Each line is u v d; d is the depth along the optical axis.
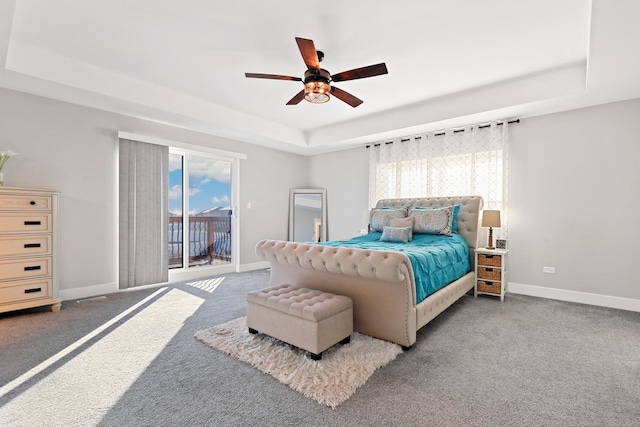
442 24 2.43
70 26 2.49
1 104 3.19
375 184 5.32
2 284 2.90
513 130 4.04
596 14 1.92
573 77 3.16
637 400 1.71
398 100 4.07
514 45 2.72
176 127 4.54
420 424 1.51
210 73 3.34
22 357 2.17
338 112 4.59
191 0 2.17
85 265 3.74
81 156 3.71
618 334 2.64
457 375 1.97
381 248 3.07
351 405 1.65
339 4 2.20
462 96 3.86
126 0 2.17
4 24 2.14
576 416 1.58
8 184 3.23
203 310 3.21
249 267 5.62
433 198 4.50
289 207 6.29
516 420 1.54
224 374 1.96
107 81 3.29
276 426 1.49
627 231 3.37
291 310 2.18
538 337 2.58
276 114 4.72
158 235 4.34
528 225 3.95
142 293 3.89
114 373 1.96
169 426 1.49
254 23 2.44
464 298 3.80
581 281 3.62
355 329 2.56
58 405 1.64
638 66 2.59
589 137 3.56
